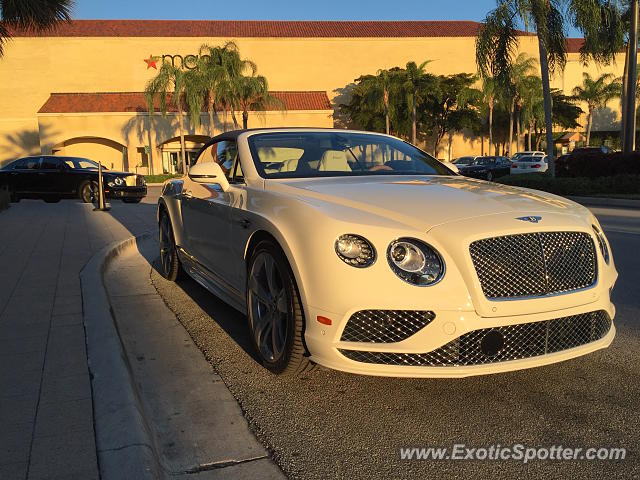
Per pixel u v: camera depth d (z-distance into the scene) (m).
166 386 3.14
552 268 2.75
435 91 43.22
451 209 2.88
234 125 41.06
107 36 47.81
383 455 2.41
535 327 2.72
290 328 2.94
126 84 48.22
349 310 2.61
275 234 3.01
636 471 2.28
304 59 51.75
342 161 4.05
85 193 16.52
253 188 3.62
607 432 2.60
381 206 2.92
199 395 3.02
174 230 5.38
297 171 3.87
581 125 53.84
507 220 2.79
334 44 52.00
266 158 3.96
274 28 54.53
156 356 3.63
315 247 2.74
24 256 6.55
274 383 3.17
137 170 39.81
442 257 2.62
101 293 4.61
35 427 2.33
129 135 39.75
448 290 2.59
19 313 4.02
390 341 2.62
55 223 10.59
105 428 2.31
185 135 40.72
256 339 3.38
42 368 2.97
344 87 52.47
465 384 3.15
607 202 15.77
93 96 43.44
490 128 45.97
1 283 5.04
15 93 46.94
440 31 55.16
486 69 20.30
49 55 47.09
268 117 41.75
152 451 2.23
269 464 2.34
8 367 2.98
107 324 3.72
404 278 2.60
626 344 3.77
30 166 16.50
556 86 58.06
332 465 2.33
